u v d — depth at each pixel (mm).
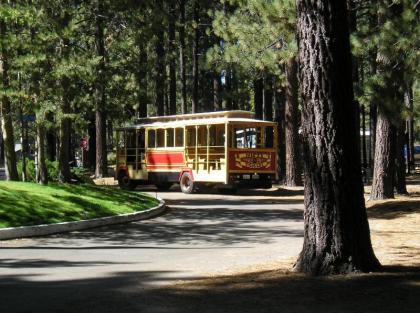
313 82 8203
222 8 38406
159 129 31656
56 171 24250
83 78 20625
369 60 28000
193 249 11781
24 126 23422
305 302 6648
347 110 8258
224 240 13141
